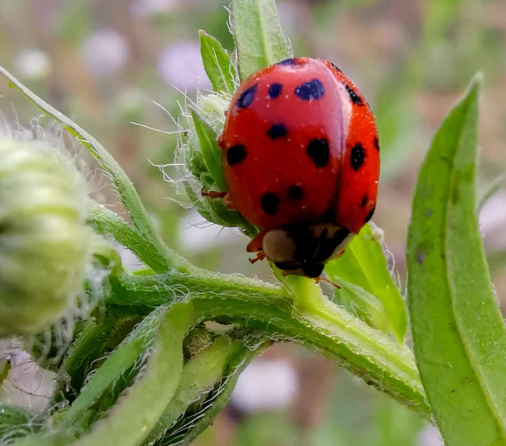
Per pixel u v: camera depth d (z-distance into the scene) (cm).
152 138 8
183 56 8
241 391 7
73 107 9
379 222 9
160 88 9
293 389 7
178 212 7
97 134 8
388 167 8
